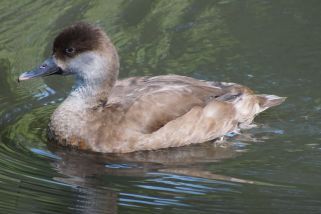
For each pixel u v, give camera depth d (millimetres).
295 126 14000
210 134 13727
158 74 15703
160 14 18109
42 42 16719
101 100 13602
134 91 13703
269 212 11000
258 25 17625
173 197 11570
